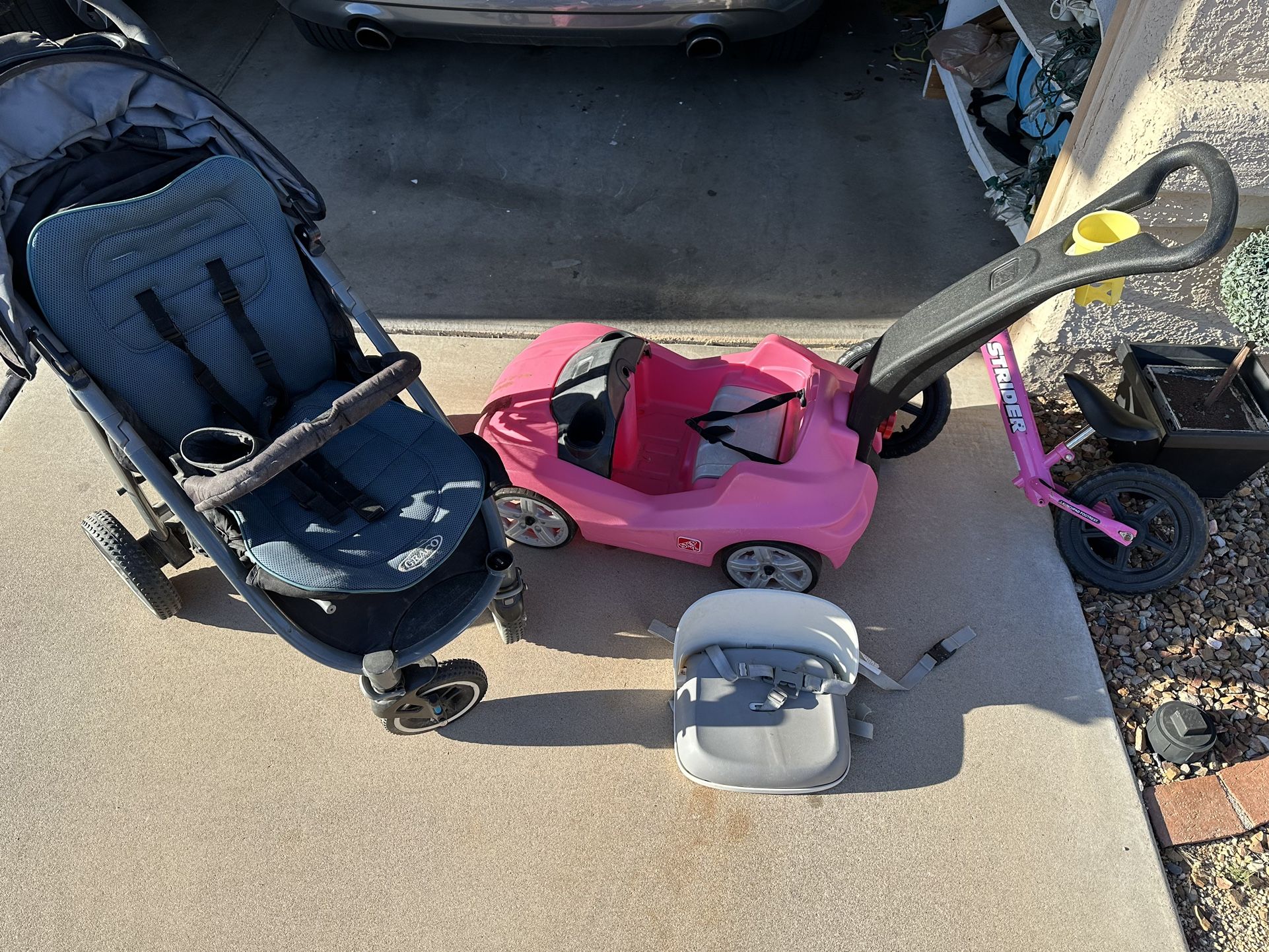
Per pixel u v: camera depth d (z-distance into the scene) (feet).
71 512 11.02
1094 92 10.23
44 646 9.87
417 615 8.13
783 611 9.04
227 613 10.14
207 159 7.53
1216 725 8.96
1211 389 10.67
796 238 14.65
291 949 7.91
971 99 15.67
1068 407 12.28
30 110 6.68
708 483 9.65
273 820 8.63
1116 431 9.21
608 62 18.25
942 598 10.18
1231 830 8.48
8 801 8.77
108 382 7.52
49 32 16.61
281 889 8.21
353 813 8.66
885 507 11.05
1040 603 10.12
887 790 8.75
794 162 15.99
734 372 10.56
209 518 7.62
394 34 15.93
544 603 10.21
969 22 16.30
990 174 14.67
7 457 11.55
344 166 15.93
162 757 9.05
